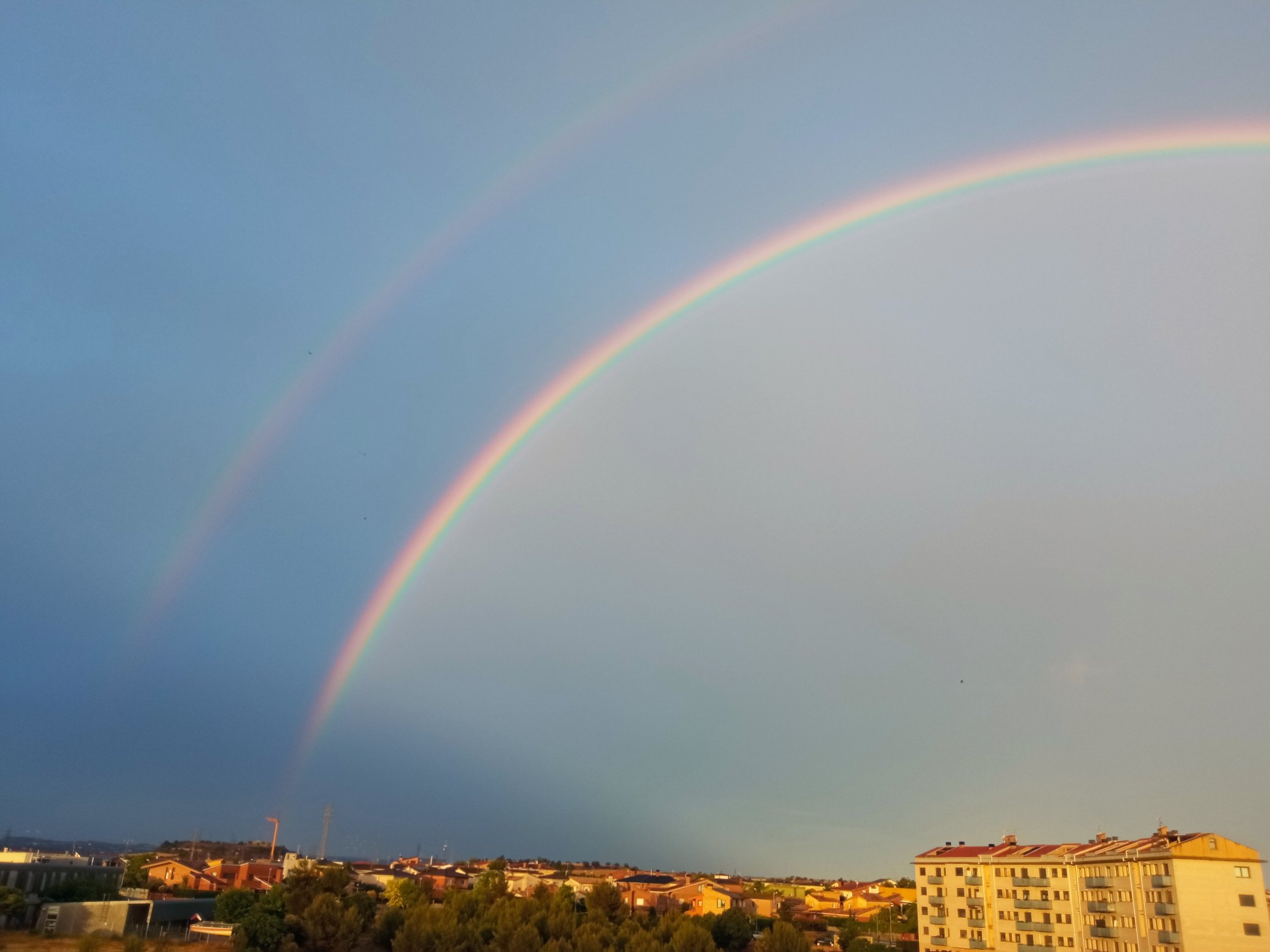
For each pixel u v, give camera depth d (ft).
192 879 597.93
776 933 380.99
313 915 368.68
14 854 451.53
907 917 604.90
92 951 330.34
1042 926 461.78
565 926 376.89
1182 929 362.53
